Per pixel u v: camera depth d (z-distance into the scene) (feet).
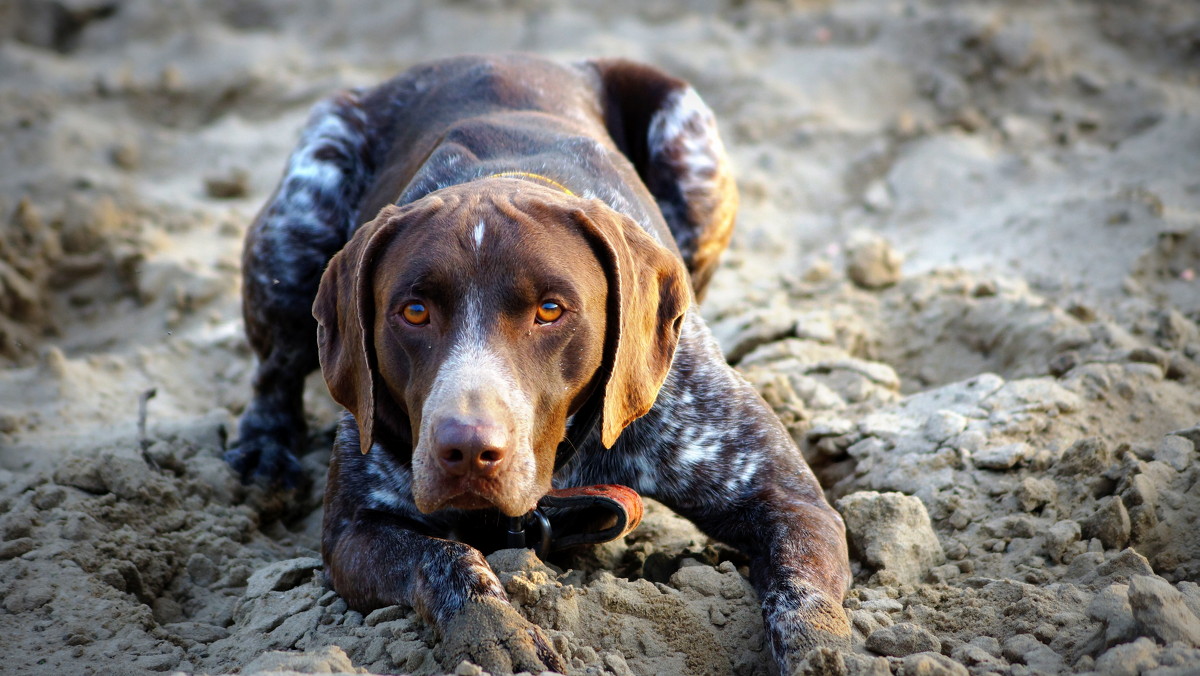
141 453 17.95
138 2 46.03
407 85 21.26
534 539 15.38
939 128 33.65
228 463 19.03
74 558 15.47
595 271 13.46
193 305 26.84
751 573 14.76
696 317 16.39
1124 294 23.16
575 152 17.13
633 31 41.16
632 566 15.92
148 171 35.40
